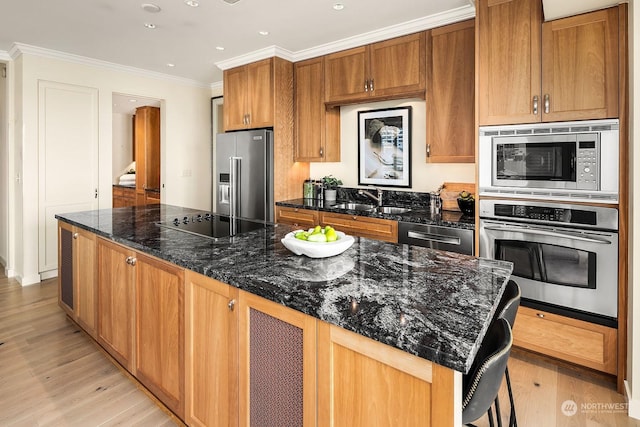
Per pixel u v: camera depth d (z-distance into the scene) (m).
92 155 4.27
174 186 5.10
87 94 4.20
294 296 1.22
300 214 3.76
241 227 2.45
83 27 3.25
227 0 2.73
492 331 1.19
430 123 3.12
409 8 2.87
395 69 3.30
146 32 3.36
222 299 1.49
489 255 2.56
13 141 4.02
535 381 2.23
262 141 3.86
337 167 4.19
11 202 4.09
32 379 2.21
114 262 2.20
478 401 1.00
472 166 3.33
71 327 2.91
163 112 4.98
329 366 1.13
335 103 3.73
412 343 0.91
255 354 1.37
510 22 2.39
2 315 3.13
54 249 4.08
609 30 2.08
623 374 2.10
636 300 1.88
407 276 1.45
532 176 2.36
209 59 4.16
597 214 2.16
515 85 2.39
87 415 1.90
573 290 2.27
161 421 1.86
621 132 2.06
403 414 0.97
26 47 3.70
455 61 2.97
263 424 1.36
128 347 2.12
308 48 3.79
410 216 3.09
